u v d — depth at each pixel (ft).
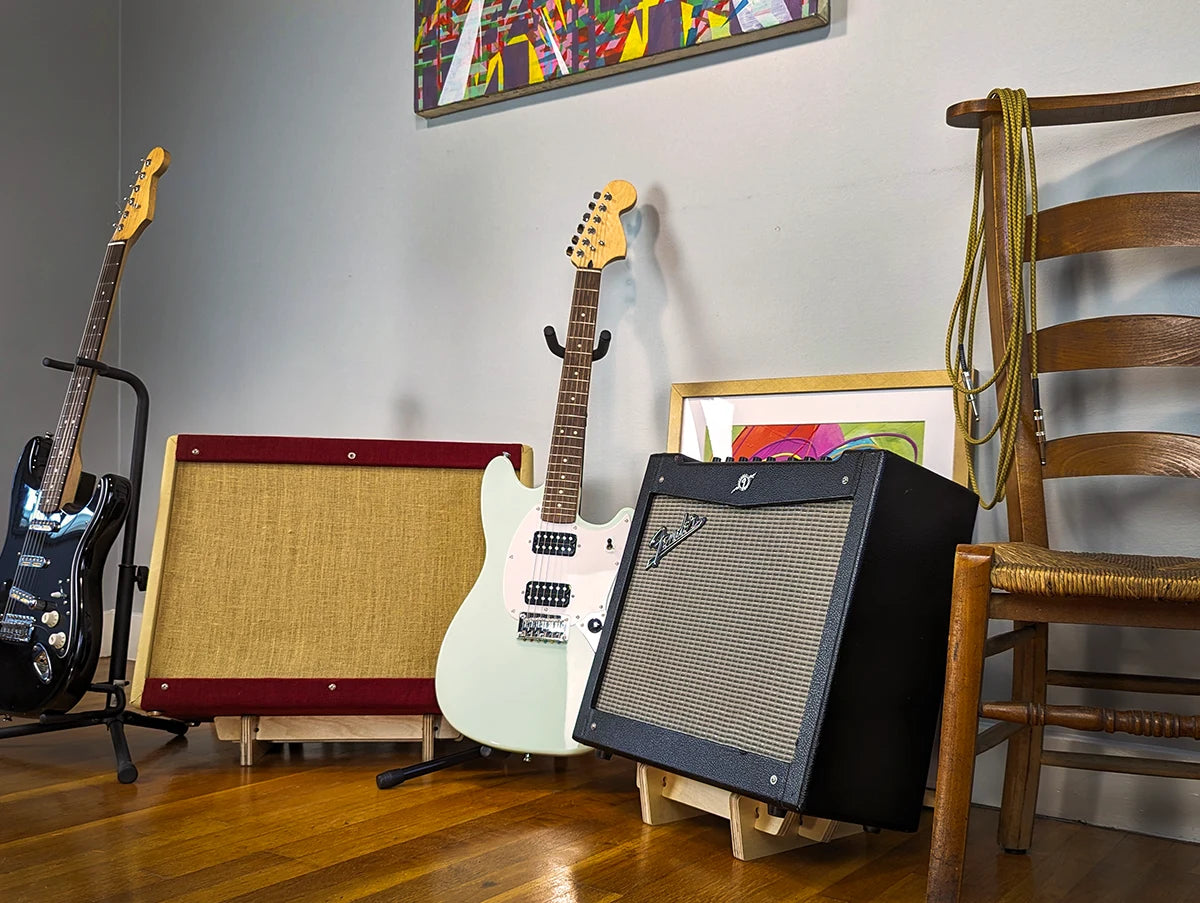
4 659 6.71
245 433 10.00
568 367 6.91
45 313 10.38
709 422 7.30
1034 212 5.61
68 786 6.30
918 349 6.67
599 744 5.62
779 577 5.13
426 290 8.91
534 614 6.52
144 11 10.77
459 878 4.81
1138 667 5.96
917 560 5.10
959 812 4.39
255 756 7.09
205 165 10.32
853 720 4.82
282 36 9.82
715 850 5.31
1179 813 5.70
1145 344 5.36
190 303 10.41
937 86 6.63
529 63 8.19
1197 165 5.86
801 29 7.10
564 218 8.18
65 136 10.52
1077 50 6.18
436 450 7.09
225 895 4.55
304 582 6.87
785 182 7.19
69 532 6.77
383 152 9.18
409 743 7.58
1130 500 6.01
